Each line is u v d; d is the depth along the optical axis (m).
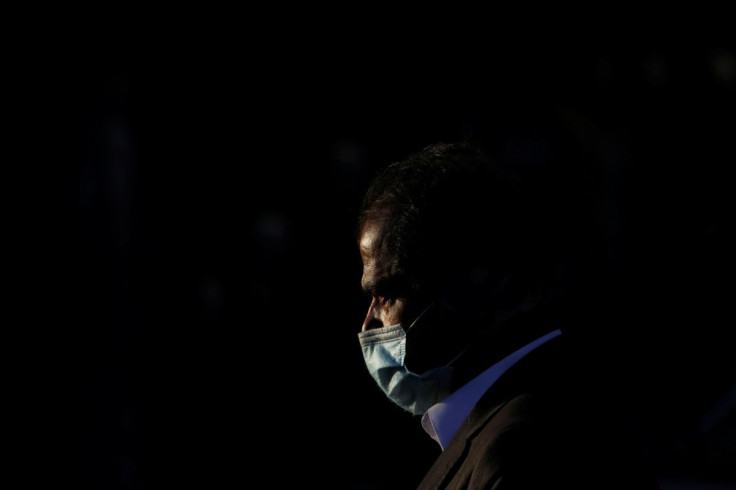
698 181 7.98
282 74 8.02
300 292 7.79
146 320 7.19
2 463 6.18
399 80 8.24
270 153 8.05
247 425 7.51
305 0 7.81
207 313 7.54
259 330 7.65
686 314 7.11
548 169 7.83
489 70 8.20
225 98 7.88
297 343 7.69
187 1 7.16
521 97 8.17
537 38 8.14
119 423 6.36
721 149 8.01
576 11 8.05
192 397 7.42
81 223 6.36
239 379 7.57
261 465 7.48
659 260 7.36
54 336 6.30
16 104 6.33
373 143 8.28
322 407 7.67
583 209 7.76
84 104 6.43
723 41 8.12
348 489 7.52
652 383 6.97
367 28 8.06
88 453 6.23
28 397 6.25
